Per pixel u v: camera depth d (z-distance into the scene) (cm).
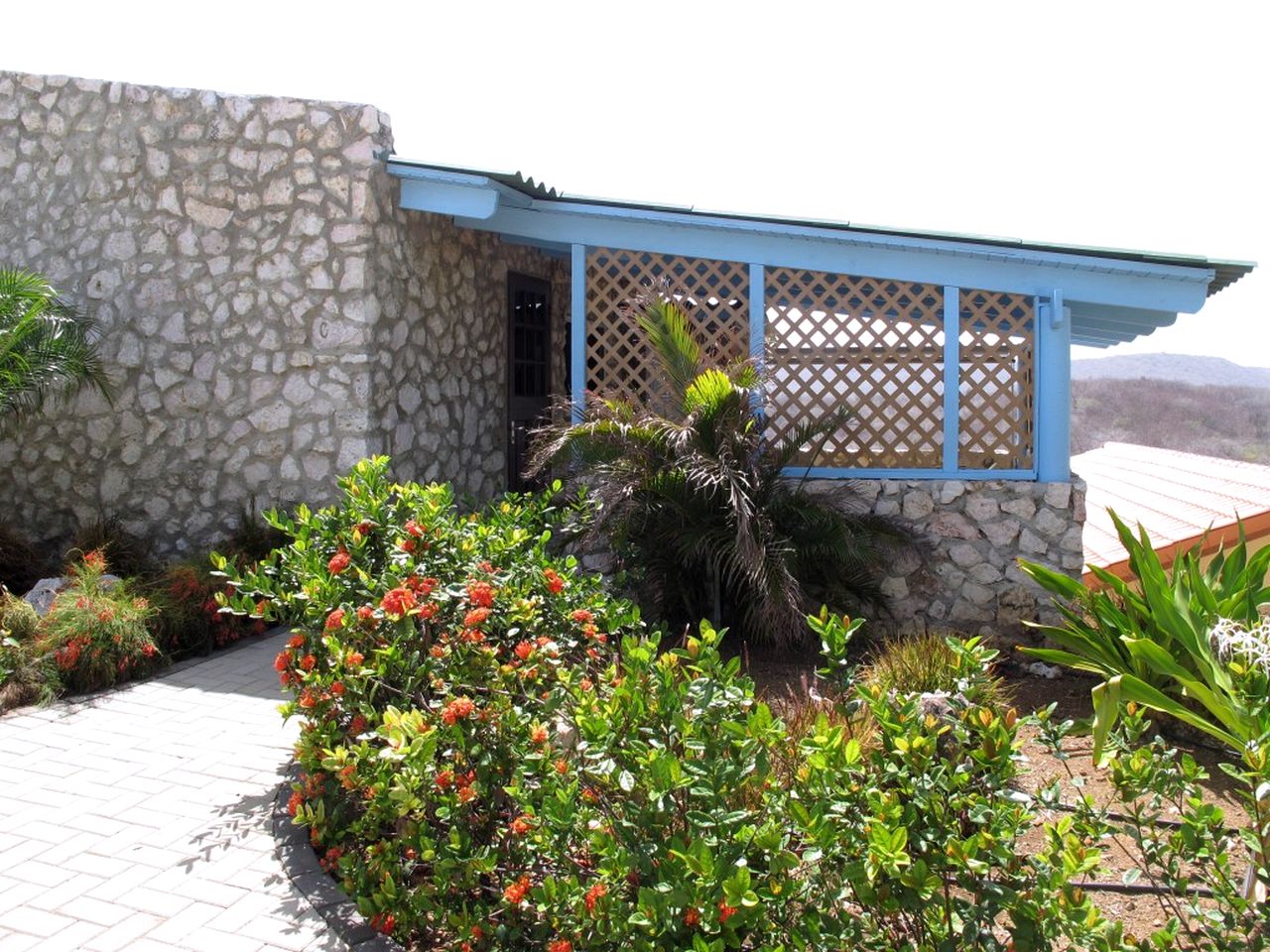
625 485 652
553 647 374
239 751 502
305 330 769
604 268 798
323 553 463
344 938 334
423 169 767
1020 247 721
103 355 809
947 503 743
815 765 256
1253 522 772
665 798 277
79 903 356
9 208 826
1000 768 257
